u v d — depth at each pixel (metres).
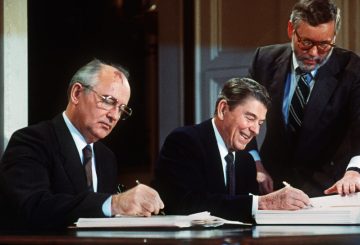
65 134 3.45
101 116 3.46
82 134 3.51
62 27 6.41
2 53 4.76
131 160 6.88
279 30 4.79
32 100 6.25
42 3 6.29
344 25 4.61
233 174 3.73
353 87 4.02
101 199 3.07
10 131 4.76
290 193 3.35
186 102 5.24
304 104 4.09
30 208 3.11
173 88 5.30
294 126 4.12
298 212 3.20
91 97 3.46
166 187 3.66
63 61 6.42
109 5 6.59
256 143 4.20
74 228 2.86
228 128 3.67
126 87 3.52
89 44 6.55
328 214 3.17
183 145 3.68
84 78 3.48
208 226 2.93
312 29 3.90
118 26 6.65
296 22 3.96
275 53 4.21
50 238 2.48
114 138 6.86
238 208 3.42
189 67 5.21
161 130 5.36
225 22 5.04
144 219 2.87
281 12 4.78
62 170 3.38
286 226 3.07
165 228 2.83
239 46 4.99
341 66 4.06
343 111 4.05
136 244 2.37
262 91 3.68
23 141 3.36
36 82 6.27
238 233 2.62
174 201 3.61
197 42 5.18
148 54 6.73
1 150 4.73
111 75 3.50
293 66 4.12
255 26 4.90
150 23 6.56
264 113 3.67
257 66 4.25
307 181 4.13
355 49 4.60
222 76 5.07
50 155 3.38
